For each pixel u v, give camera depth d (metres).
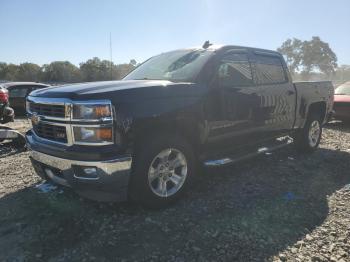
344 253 3.12
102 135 3.42
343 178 5.23
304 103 6.31
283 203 4.21
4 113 8.77
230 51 4.88
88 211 3.91
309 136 6.71
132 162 3.63
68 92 3.61
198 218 3.77
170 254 3.09
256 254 3.09
